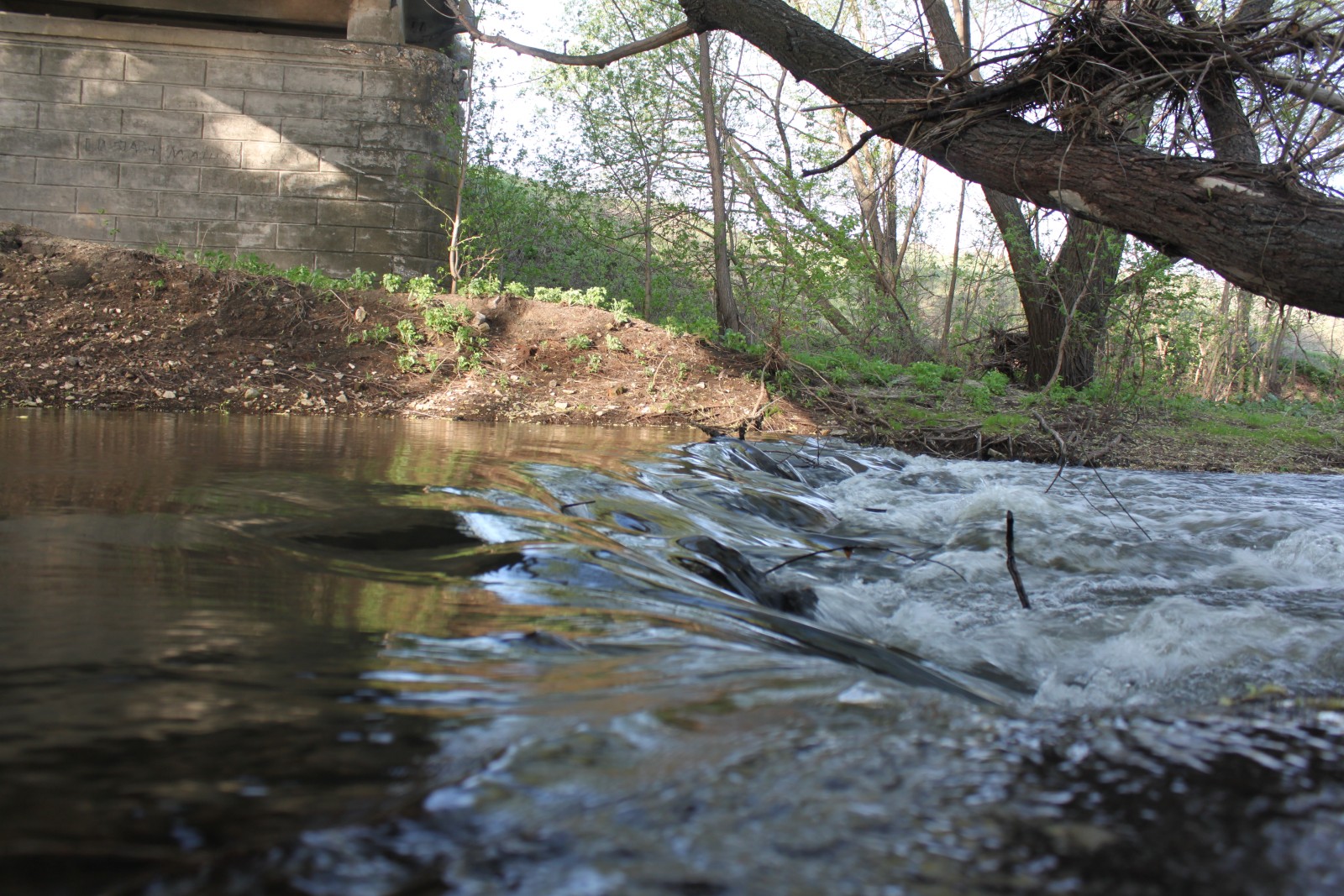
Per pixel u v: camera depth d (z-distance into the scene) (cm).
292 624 222
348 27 1473
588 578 302
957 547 566
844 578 464
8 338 922
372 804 131
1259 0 554
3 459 464
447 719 166
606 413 1058
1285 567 545
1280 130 539
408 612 241
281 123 1459
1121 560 542
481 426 906
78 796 130
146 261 1070
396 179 1478
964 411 1230
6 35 1416
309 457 551
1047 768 155
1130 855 125
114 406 852
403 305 1177
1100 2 550
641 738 159
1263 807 143
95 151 1439
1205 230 526
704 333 1320
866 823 130
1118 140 579
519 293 1288
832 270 1334
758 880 114
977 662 344
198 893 108
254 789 134
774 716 175
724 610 293
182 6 1559
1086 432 1123
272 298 1098
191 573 262
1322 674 327
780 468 817
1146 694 308
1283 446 1236
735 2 793
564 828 126
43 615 214
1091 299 1338
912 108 689
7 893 105
